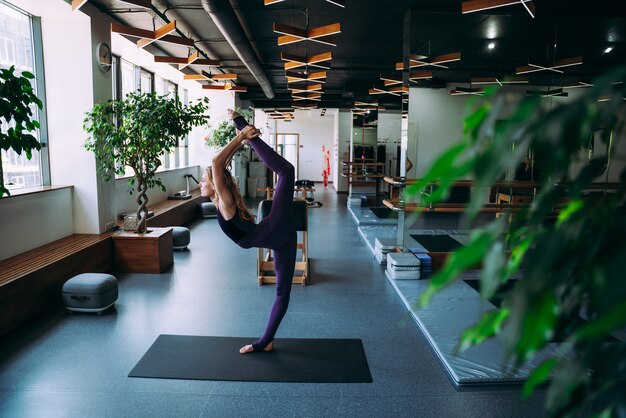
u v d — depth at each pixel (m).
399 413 2.96
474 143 0.50
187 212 10.14
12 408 2.95
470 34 6.00
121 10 6.12
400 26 7.42
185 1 6.21
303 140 22.95
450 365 3.46
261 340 3.81
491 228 0.52
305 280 5.74
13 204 4.87
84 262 5.30
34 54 5.77
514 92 0.51
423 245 6.31
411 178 6.20
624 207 0.62
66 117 5.87
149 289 5.44
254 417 2.90
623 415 0.57
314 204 13.48
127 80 9.35
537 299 0.52
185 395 3.14
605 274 0.48
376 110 12.93
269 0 4.54
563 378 0.60
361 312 4.81
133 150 5.77
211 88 10.91
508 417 2.94
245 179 16.31
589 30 5.80
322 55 7.25
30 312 4.34
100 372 3.43
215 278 5.96
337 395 3.17
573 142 0.47
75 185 6.00
